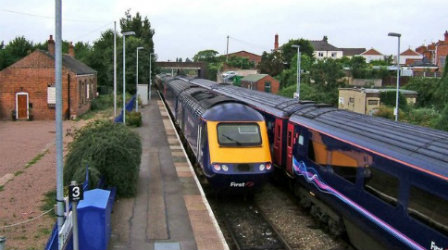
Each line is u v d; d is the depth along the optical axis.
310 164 13.89
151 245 11.05
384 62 86.12
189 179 17.19
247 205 15.45
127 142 15.78
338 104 47.72
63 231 9.69
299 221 13.97
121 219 12.82
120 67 56.97
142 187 16.08
